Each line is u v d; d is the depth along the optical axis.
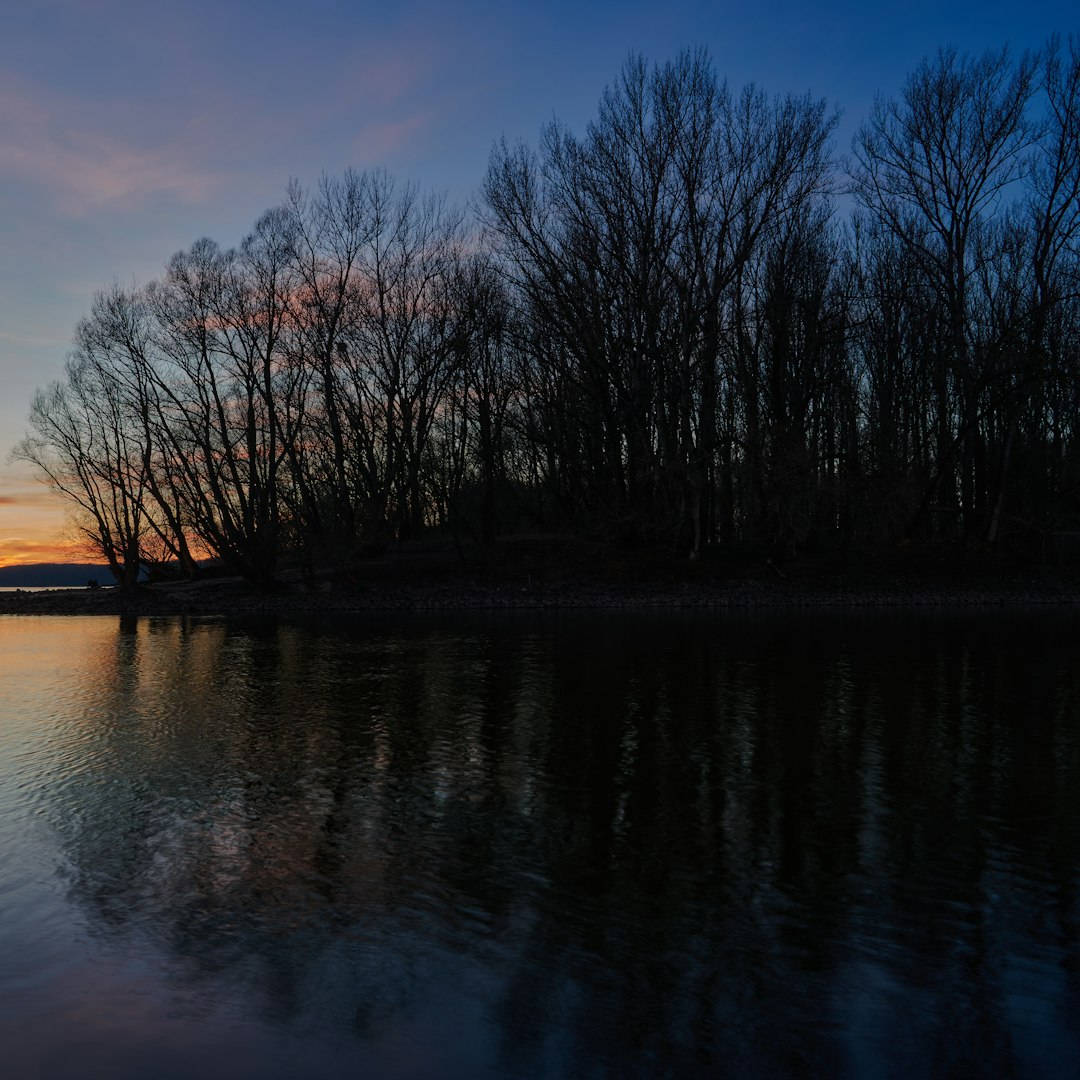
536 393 55.00
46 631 40.22
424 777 13.49
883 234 54.94
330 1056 6.34
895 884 9.38
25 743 15.95
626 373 48.50
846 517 47.97
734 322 46.38
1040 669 23.34
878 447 47.94
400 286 54.00
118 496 60.66
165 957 7.80
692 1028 6.68
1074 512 52.00
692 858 10.14
